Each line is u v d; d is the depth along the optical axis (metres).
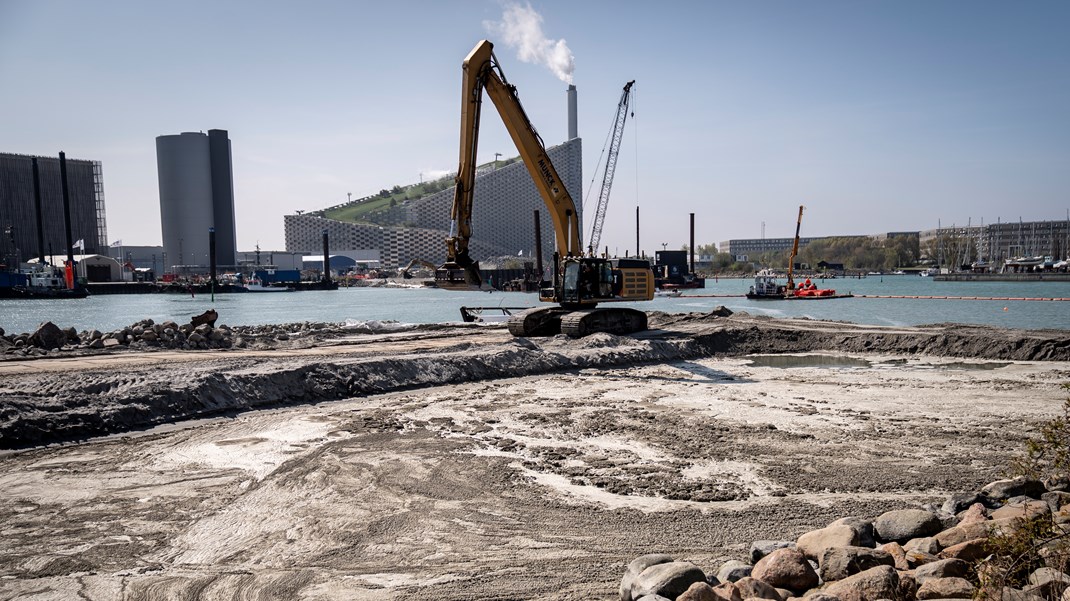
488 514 10.23
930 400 18.62
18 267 120.25
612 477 12.01
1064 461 8.94
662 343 28.22
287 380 18.91
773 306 66.06
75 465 12.74
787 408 17.73
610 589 7.73
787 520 9.90
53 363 21.20
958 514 9.06
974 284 124.75
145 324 28.53
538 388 20.92
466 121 26.55
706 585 6.56
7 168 161.62
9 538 9.32
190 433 15.09
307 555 8.77
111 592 7.73
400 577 8.10
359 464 12.72
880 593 6.45
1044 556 7.00
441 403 18.56
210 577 8.10
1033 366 24.80
